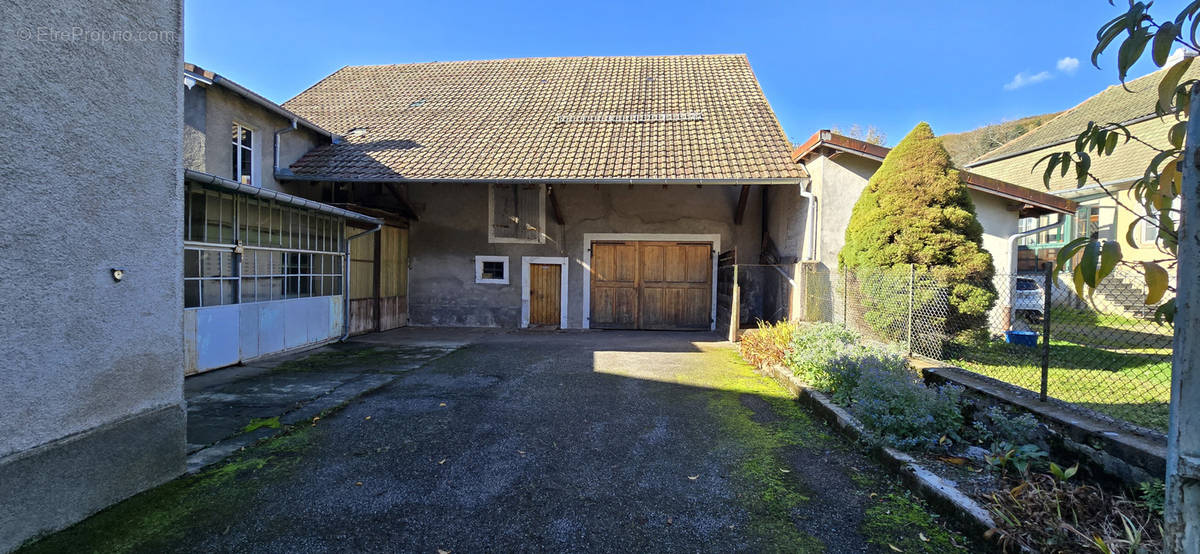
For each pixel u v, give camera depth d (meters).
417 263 11.70
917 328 5.91
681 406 5.12
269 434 4.16
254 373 6.40
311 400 5.16
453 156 10.11
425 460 3.67
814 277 8.21
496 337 10.04
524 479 3.37
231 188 6.08
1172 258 2.05
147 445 3.07
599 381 6.19
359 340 9.34
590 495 3.15
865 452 3.80
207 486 3.19
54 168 2.49
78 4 2.57
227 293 6.61
